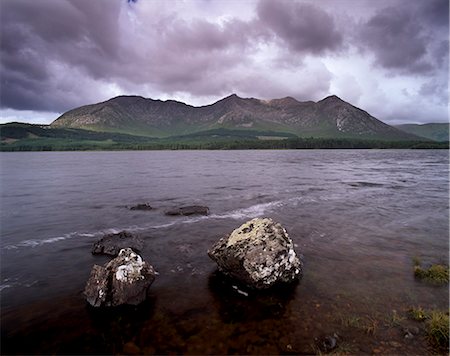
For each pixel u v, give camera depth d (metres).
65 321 9.96
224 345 8.63
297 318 9.95
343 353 8.21
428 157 116.44
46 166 84.00
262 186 41.34
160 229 21.00
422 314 9.89
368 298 11.18
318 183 43.91
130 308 10.70
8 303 11.18
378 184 42.31
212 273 13.76
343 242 17.56
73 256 16.00
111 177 54.56
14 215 25.41
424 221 22.20
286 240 13.37
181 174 59.16
